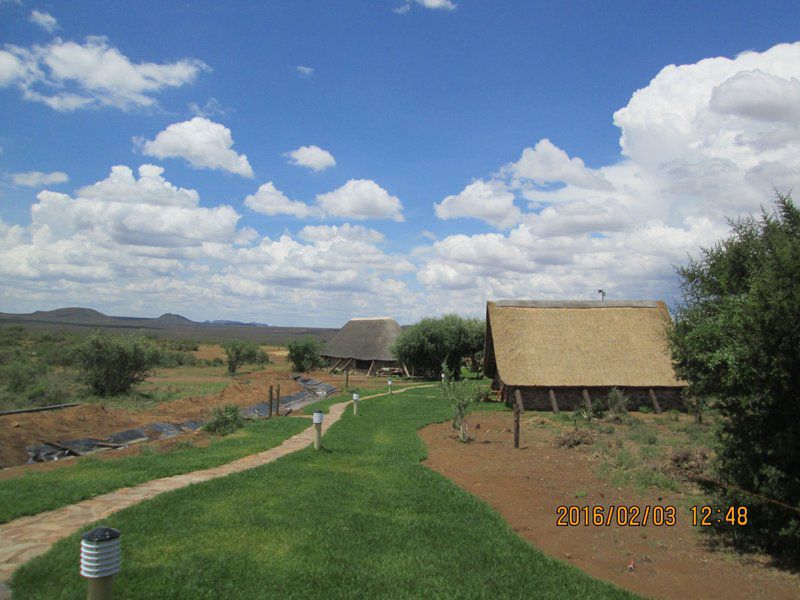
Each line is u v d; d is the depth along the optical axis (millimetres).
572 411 27047
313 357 59719
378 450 15875
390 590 6855
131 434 17594
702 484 9602
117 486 10570
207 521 8750
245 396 27750
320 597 6562
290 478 11828
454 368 50250
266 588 6656
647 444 17109
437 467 14305
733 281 10242
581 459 15195
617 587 7199
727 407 8602
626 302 32500
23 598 5902
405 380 49812
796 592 7211
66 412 18391
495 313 31922
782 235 8867
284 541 8195
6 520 8438
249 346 57125
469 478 13125
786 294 7512
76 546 7227
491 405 29469
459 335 49656
